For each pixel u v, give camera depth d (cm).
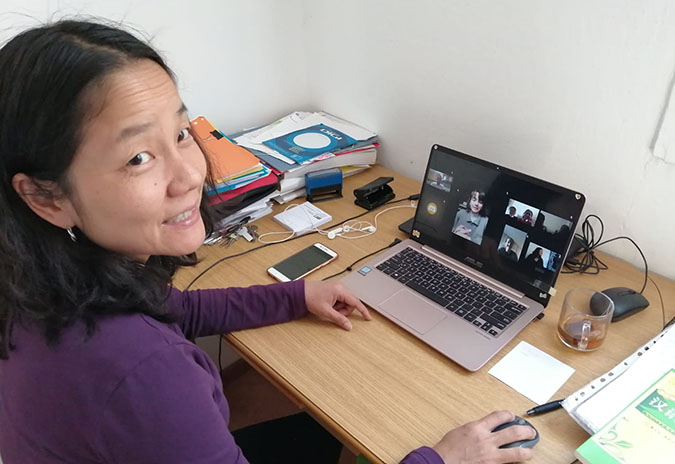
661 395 75
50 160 52
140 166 56
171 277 75
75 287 57
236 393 180
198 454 57
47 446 56
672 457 67
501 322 93
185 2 130
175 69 136
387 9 131
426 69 130
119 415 53
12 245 56
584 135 106
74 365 53
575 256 111
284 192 134
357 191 132
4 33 107
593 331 88
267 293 96
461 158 106
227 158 127
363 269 108
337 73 154
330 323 96
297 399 84
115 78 52
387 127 148
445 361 88
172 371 56
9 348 58
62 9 112
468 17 115
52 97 50
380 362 88
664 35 88
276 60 156
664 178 98
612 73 97
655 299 100
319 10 148
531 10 104
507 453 69
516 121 117
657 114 95
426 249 113
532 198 96
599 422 73
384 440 75
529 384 83
